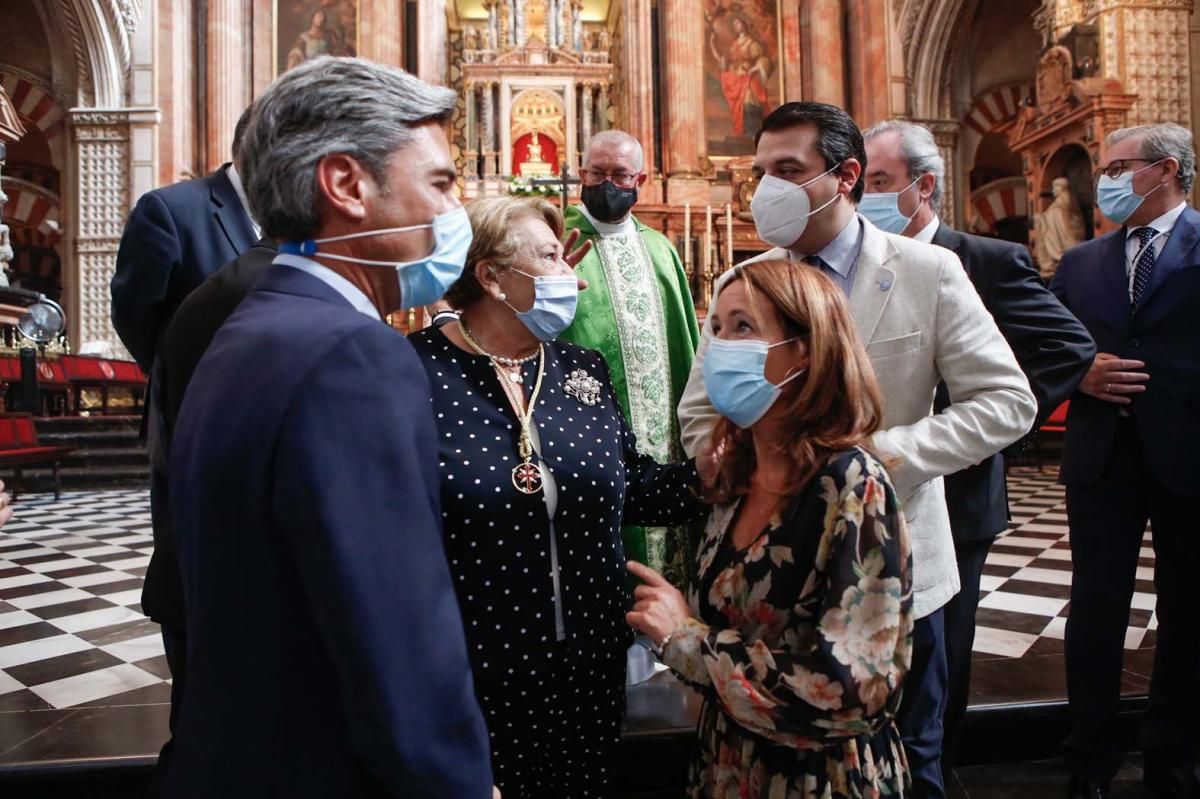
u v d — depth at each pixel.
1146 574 4.43
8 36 13.27
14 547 5.72
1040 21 9.51
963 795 2.46
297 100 1.05
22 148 15.45
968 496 2.19
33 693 2.88
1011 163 14.71
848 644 1.21
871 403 1.40
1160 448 2.30
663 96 14.43
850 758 1.35
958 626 2.21
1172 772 2.38
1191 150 2.48
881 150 2.27
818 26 14.20
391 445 0.93
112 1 12.22
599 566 1.67
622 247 2.88
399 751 0.87
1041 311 2.16
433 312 2.50
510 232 1.68
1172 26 8.47
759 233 1.95
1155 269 2.43
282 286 1.07
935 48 13.45
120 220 12.45
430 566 0.94
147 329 2.11
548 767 1.61
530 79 15.27
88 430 9.80
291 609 0.91
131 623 3.79
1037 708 2.66
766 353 1.38
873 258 1.91
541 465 1.64
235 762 0.90
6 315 8.82
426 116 1.12
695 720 2.53
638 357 2.77
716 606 1.44
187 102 12.95
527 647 1.57
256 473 0.89
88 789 2.32
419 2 14.47
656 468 1.89
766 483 1.44
